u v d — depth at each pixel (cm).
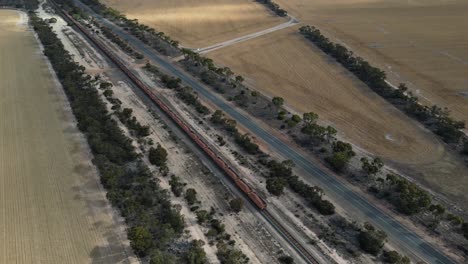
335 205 9450
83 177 10188
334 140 12081
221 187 9925
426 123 13162
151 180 10056
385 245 8344
